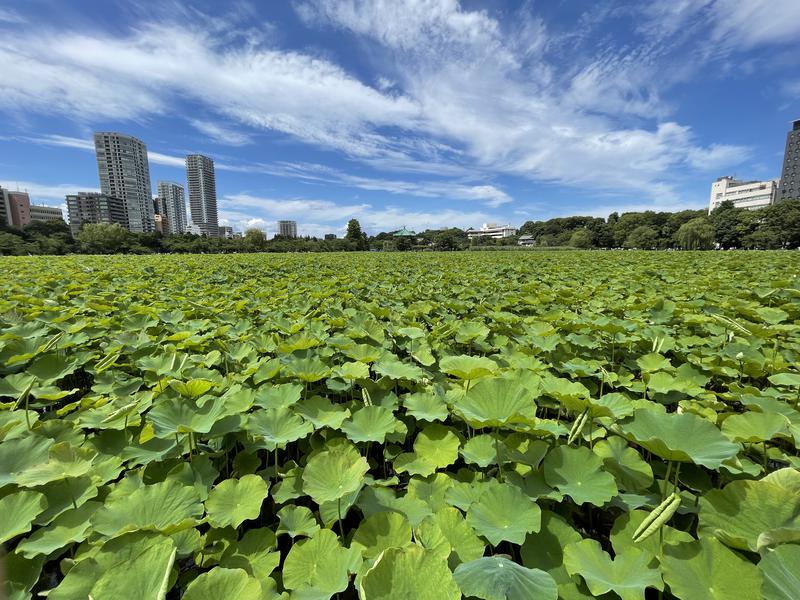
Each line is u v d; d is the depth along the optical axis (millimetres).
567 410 3121
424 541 1787
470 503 2021
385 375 3328
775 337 4727
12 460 2227
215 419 2521
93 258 23484
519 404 2414
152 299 8000
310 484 2033
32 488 2104
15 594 1579
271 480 2586
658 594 1630
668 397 3236
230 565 1848
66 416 3041
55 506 2027
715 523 1629
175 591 1848
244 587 1461
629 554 1661
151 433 2406
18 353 3973
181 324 5598
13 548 1936
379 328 5094
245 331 5281
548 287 10266
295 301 7691
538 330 5258
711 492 1692
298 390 3111
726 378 4004
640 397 3533
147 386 3781
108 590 1388
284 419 2691
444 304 7371
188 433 2506
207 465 2391
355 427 2672
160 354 4043
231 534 2039
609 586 1440
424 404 2947
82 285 9031
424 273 14711
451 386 3566
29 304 6766
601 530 2197
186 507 1957
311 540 1873
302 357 3861
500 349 4812
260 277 13039
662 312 5871
